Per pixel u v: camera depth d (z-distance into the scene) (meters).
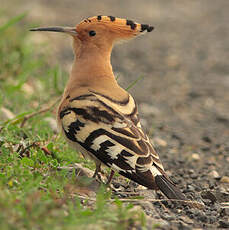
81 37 9.52
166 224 7.32
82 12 27.45
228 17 30.69
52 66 17.83
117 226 6.62
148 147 7.89
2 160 8.41
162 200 8.25
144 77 20.14
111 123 7.94
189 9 32.16
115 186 9.09
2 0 25.73
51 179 7.70
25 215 6.19
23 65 14.82
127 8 30.27
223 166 11.70
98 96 8.51
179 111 16.89
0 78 13.65
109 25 9.45
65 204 7.17
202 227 7.58
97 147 7.82
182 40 25.75
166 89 19.00
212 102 17.91
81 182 8.12
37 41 19.39
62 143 9.98
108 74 9.42
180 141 13.94
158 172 7.69
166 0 33.62
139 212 7.26
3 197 6.47
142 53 23.22
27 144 9.43
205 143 13.84
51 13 25.73
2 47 14.70
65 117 8.41
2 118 11.61
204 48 24.58
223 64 22.27
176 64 22.06
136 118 8.39
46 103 13.12
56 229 6.18
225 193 9.02
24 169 8.11
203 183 10.15
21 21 22.92
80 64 9.46
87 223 6.45
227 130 15.24
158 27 27.59
